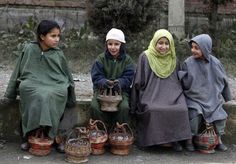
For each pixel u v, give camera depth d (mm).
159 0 6742
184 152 4590
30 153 4387
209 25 7879
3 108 4672
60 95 4324
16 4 8461
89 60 6867
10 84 4504
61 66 4551
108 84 4441
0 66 6594
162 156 4465
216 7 7773
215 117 4555
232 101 4953
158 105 4461
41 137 4305
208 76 4645
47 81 4422
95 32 6684
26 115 4285
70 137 4469
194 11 8625
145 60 4656
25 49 4539
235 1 8703
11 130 4711
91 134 4379
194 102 4590
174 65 4672
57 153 4426
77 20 8562
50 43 4461
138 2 6465
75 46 7227
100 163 4211
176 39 7590
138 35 7098
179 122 4430
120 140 4375
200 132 4664
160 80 4613
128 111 4508
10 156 4312
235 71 6781
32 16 8250
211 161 4375
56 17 8523
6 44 7379
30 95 4242
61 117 4488
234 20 8656
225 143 4883
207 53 4621
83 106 4715
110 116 4633
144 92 4586
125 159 4348
